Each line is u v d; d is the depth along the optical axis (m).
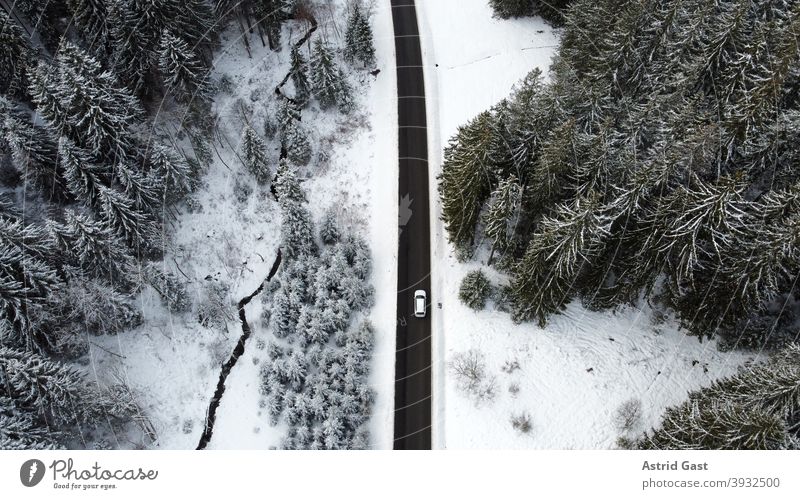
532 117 34.81
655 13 38.16
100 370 38.03
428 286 41.72
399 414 36.25
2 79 43.84
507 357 37.47
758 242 29.31
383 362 38.47
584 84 37.69
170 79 44.69
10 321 33.88
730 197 28.17
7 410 31.38
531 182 35.56
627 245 34.12
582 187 33.56
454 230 40.03
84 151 38.94
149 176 41.50
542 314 36.34
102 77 39.75
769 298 32.91
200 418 37.56
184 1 45.72
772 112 32.31
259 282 43.59
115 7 42.22
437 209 45.72
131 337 39.78
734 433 23.98
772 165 33.62
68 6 45.28
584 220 29.50
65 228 36.03
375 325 40.16
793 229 27.27
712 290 32.59
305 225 42.22
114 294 38.09
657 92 35.97
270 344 39.00
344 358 37.75
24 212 41.88
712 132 30.09
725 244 30.06
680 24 38.97
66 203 43.00
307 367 38.12
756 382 26.84
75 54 38.09
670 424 28.83
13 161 40.88
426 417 35.97
